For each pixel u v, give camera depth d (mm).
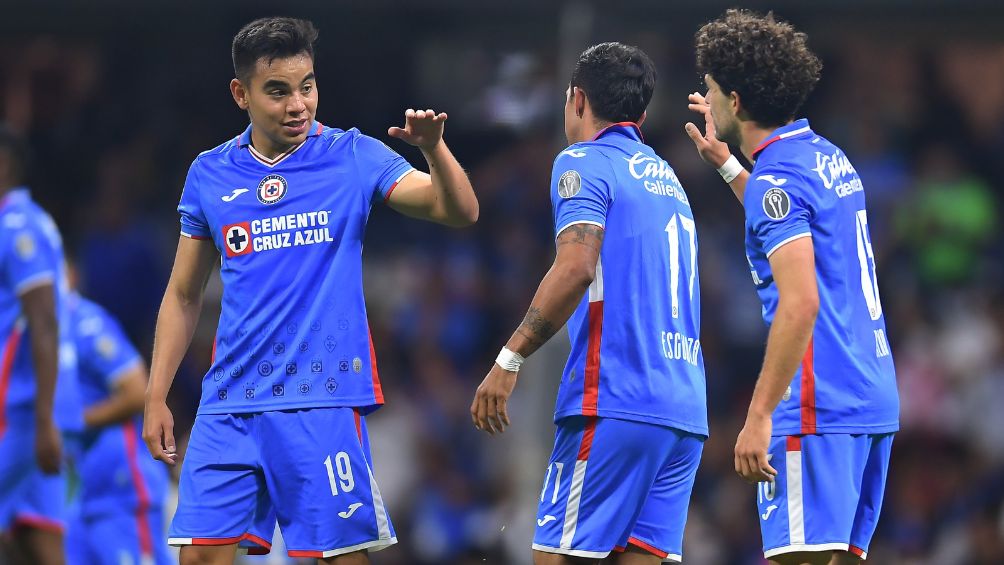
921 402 42812
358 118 47688
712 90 17406
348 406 16141
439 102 47969
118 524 25797
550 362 33781
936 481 41188
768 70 16844
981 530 38125
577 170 16328
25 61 48875
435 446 41656
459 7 43750
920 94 49375
